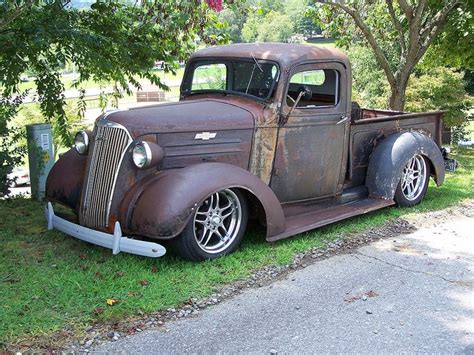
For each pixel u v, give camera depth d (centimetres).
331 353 338
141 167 444
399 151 622
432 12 965
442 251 518
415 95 1300
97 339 346
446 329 371
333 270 467
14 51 609
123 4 734
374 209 596
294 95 567
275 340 353
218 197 466
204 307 395
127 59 687
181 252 452
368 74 1538
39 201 664
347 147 592
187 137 475
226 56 558
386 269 471
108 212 453
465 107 1420
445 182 802
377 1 1024
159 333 357
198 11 744
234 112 504
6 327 350
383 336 360
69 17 657
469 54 1063
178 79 1579
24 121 1002
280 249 498
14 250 486
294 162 540
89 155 475
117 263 454
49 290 404
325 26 1109
